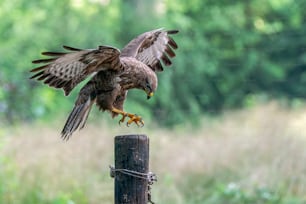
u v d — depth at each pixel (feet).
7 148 47.83
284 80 111.55
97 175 47.19
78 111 27.68
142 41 30.12
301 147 51.21
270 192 44.68
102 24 93.86
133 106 86.38
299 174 45.50
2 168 43.73
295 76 113.09
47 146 50.06
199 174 48.42
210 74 105.50
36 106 72.02
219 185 46.21
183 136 63.46
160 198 43.86
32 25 94.48
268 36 113.50
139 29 95.66
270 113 72.74
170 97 95.40
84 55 25.96
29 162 44.91
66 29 93.25
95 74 27.55
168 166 49.52
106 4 96.17
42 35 92.68
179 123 91.20
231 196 44.45
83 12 94.89
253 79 110.42
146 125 68.13
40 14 95.86
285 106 82.38
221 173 48.52
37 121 66.44
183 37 100.22
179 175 48.19
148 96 27.94
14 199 41.37
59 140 51.85
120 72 27.30
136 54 29.66
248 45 111.34
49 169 44.34
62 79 26.58
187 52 100.94
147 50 30.50
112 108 27.68
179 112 92.89
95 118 62.64
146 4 96.89
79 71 26.58
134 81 27.73
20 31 93.50
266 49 112.88
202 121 80.02
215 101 106.93
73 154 48.75
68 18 94.22
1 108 66.80
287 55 114.42
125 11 96.22
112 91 27.61
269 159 49.85
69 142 51.39
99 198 43.04
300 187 44.52
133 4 96.94
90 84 27.73
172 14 100.01
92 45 91.66
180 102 97.60
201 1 107.45
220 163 49.47
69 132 27.55
